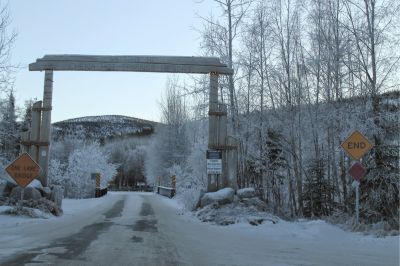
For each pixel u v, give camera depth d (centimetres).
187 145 5716
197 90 2745
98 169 5778
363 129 1939
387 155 1888
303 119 2764
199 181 3822
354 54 2150
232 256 1036
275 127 2792
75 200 3984
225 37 2792
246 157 2897
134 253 1042
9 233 1405
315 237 1489
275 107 2805
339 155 2808
